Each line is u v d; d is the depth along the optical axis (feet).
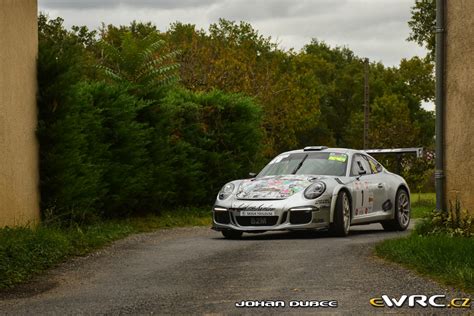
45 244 34.04
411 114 284.41
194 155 61.93
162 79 55.93
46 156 41.63
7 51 37.35
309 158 46.93
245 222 42.65
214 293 23.85
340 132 314.14
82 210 43.47
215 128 64.08
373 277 26.09
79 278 28.63
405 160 120.98
